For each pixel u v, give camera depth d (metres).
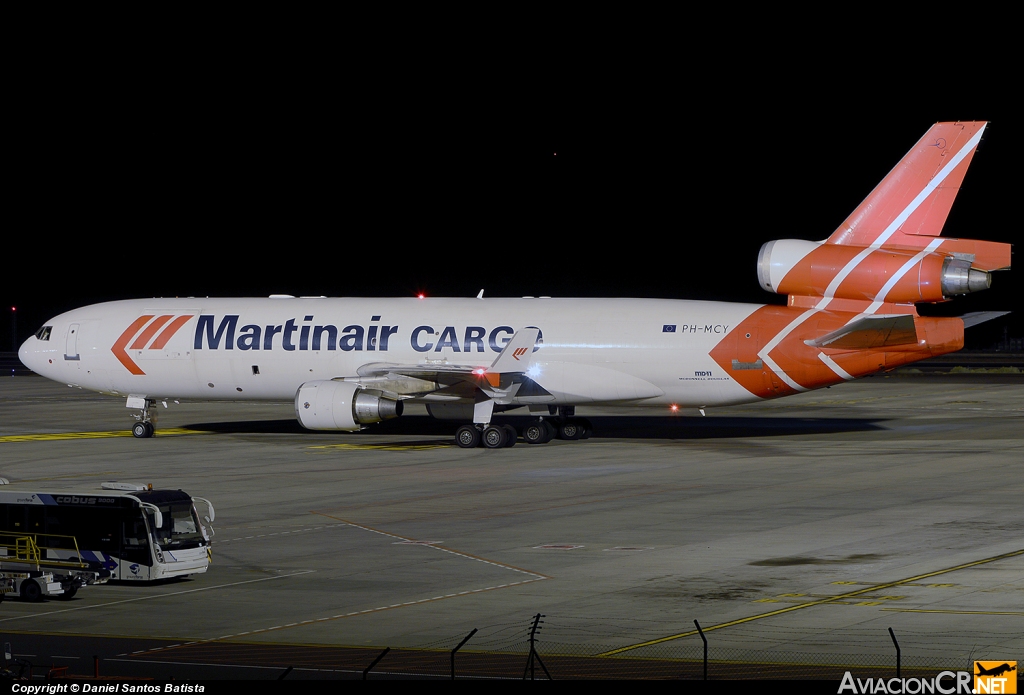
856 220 159.25
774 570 86.25
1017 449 161.50
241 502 122.25
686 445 170.12
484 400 167.50
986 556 90.44
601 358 167.88
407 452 164.50
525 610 75.31
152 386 186.88
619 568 87.88
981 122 154.00
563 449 166.38
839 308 161.38
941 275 153.12
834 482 131.12
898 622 70.50
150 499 86.56
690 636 68.06
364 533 104.50
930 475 136.00
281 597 80.25
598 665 62.06
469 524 108.31
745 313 165.12
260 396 185.25
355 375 176.62
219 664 63.12
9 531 87.50
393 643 67.50
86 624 73.31
